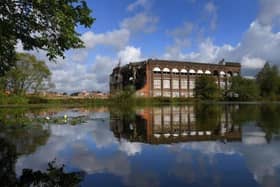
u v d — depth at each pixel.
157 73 101.00
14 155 8.79
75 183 5.93
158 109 42.94
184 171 6.65
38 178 6.37
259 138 11.46
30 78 77.19
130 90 83.38
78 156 8.59
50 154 8.93
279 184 5.60
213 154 8.48
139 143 10.89
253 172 6.47
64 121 21.09
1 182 6.08
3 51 11.71
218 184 5.67
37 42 10.99
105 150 9.55
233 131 13.89
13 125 18.09
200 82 97.69
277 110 33.56
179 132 14.09
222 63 116.88
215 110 36.81
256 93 97.81
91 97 90.56
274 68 103.44
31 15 10.38
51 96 85.62
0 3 9.80
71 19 10.73
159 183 5.82
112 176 6.40
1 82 64.81
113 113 32.53
